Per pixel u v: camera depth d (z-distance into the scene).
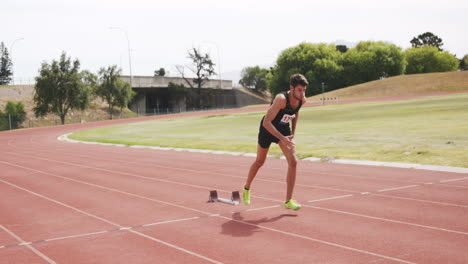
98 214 6.27
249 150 14.98
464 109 27.58
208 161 12.80
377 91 79.75
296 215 5.76
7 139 34.25
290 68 99.00
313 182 8.45
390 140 14.40
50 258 4.28
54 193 8.30
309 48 99.69
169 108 95.44
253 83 141.25
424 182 7.89
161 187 8.59
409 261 3.83
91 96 72.56
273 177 9.34
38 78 64.25
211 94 101.56
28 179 10.47
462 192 6.88
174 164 12.45
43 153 18.47
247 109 69.81
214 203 6.76
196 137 22.45
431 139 13.70
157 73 110.56
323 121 28.81
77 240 4.91
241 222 5.48
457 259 3.84
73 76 65.94
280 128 5.59
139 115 83.06
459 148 11.43
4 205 7.25
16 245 4.78
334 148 13.62
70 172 11.53
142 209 6.52
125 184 9.13
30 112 67.50
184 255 4.23
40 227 5.61
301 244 4.45
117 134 30.48
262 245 4.47
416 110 30.88
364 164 10.62
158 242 4.71
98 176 10.55
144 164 12.79
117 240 4.85
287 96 5.37
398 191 7.17
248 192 6.20
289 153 5.68
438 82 78.69
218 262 3.99
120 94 75.25
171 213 6.16
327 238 4.64
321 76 97.12
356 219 5.43
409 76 85.81
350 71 97.56
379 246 4.30
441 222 5.14
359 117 29.97
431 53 106.94
